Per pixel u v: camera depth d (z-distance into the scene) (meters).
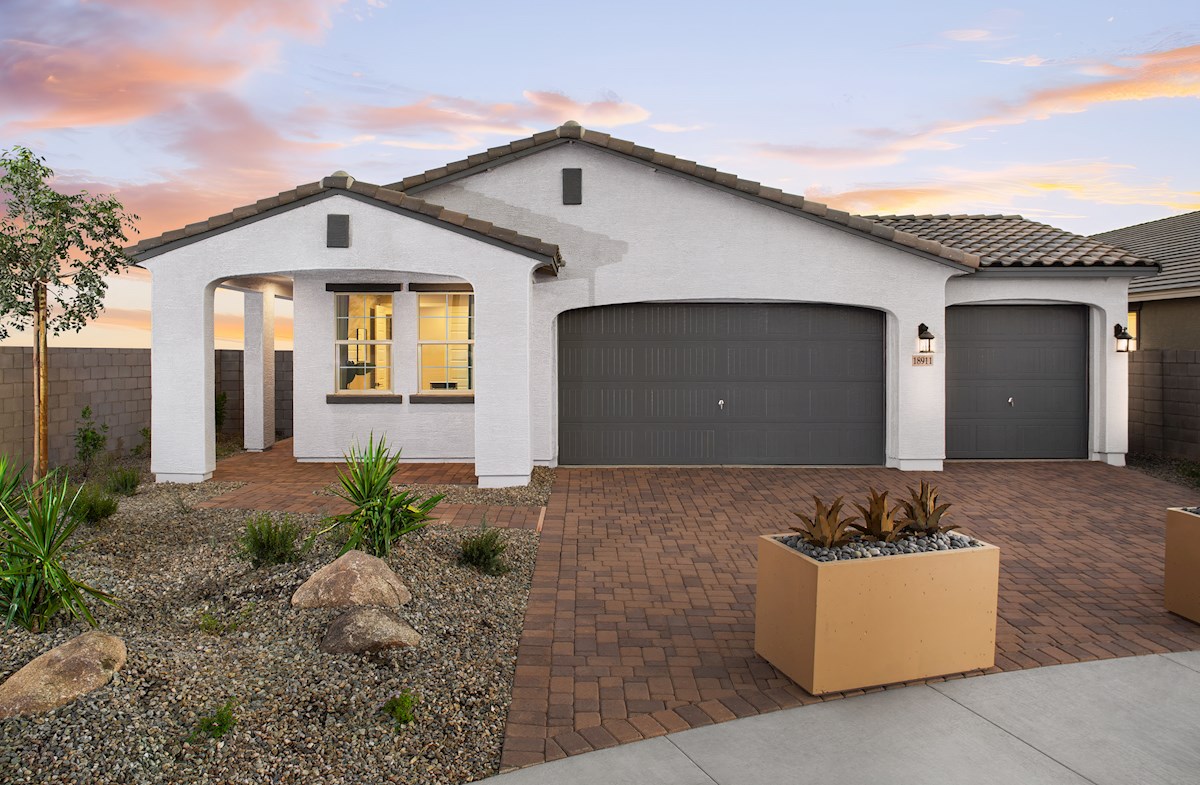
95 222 11.34
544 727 4.50
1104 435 13.79
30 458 11.68
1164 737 4.41
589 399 13.50
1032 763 4.13
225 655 4.97
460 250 11.05
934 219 16.19
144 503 9.81
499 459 11.27
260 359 15.05
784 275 12.85
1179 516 6.34
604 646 5.72
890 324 13.29
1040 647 5.72
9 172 10.55
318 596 5.71
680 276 12.84
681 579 7.32
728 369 13.52
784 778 3.98
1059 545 8.55
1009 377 14.02
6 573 4.93
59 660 4.23
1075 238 14.48
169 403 11.38
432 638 5.46
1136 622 6.23
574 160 12.78
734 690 5.02
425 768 4.04
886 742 4.35
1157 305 17.34
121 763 3.76
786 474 12.82
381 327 13.77
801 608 5.02
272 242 11.09
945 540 5.46
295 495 10.55
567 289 12.94
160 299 11.31
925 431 13.09
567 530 9.12
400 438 13.70
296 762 3.96
